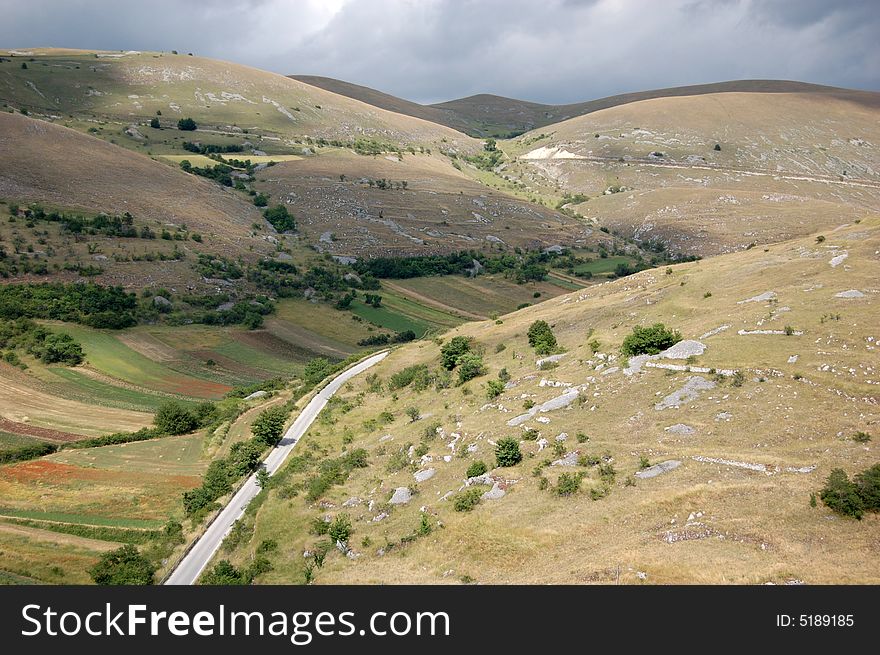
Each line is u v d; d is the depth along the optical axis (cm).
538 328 9188
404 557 4909
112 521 6962
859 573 3325
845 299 6762
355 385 10619
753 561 3603
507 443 5706
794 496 4112
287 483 7044
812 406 5119
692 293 8700
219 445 8800
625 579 3666
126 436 9150
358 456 7112
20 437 8912
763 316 6881
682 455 4931
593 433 5741
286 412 9619
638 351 6962
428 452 6644
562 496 4938
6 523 6781
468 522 4966
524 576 4128
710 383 5888
